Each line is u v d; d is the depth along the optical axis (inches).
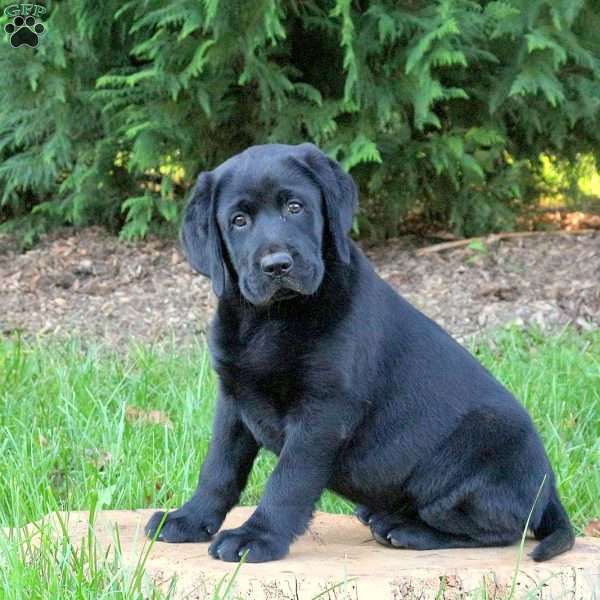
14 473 272.8
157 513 228.1
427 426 223.3
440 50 455.2
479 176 508.1
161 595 195.8
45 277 500.7
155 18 460.4
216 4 427.5
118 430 304.8
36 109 511.8
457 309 445.4
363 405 217.8
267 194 217.3
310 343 210.2
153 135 488.1
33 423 315.9
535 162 545.0
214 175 227.1
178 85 465.7
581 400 343.9
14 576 196.2
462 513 224.7
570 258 487.2
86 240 537.0
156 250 524.4
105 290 487.8
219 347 219.0
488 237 518.6
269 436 220.5
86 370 362.6
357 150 470.9
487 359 378.3
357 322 215.3
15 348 388.2
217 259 222.7
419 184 526.3
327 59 505.0
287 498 210.1
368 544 231.1
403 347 225.6
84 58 505.4
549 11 473.7
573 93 505.0
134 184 541.6
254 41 455.8
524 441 224.7
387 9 470.9
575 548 225.6
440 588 197.6
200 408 327.3
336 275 218.2
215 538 212.5
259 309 214.5
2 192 564.1
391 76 483.5
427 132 519.2
